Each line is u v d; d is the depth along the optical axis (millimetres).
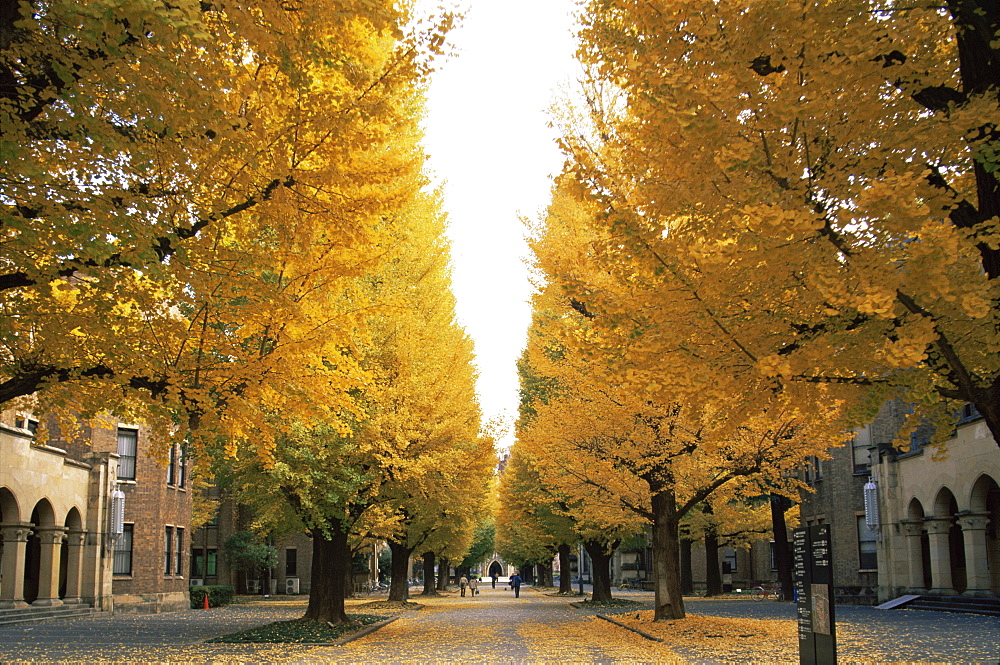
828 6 6695
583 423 17844
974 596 22219
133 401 10391
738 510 36219
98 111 8094
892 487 27016
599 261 9039
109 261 8047
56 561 25391
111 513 28094
